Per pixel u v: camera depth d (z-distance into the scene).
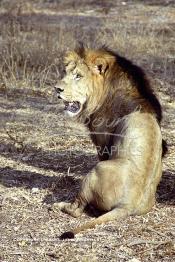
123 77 11.95
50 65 19.73
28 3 29.17
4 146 14.75
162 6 28.97
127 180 10.97
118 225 10.89
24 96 18.14
